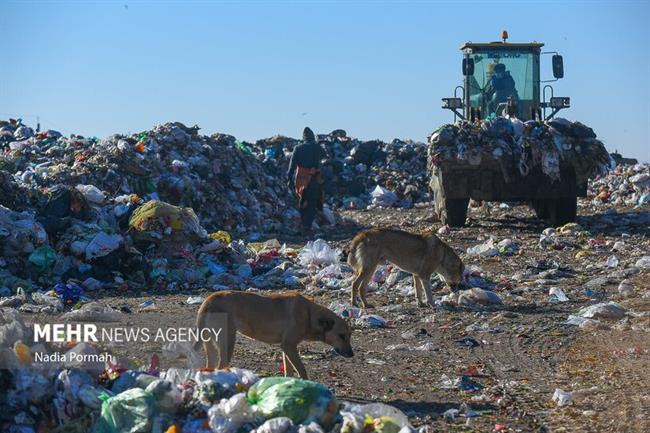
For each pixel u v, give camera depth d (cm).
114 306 1886
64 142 3650
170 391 977
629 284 2064
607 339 1559
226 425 936
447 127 3228
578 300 1934
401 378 1303
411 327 1686
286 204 3919
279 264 2420
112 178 3122
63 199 2386
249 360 1407
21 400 998
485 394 1213
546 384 1271
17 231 2192
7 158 3294
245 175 3775
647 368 1334
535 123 3198
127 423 964
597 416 1094
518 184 3216
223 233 2569
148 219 2356
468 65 3491
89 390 1002
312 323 1184
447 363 1401
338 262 2403
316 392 966
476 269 2336
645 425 1049
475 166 3183
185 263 2312
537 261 2431
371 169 5234
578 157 3166
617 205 4206
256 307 1166
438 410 1138
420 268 1856
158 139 3578
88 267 2209
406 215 4228
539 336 1598
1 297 1986
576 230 3053
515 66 3562
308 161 3466
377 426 940
